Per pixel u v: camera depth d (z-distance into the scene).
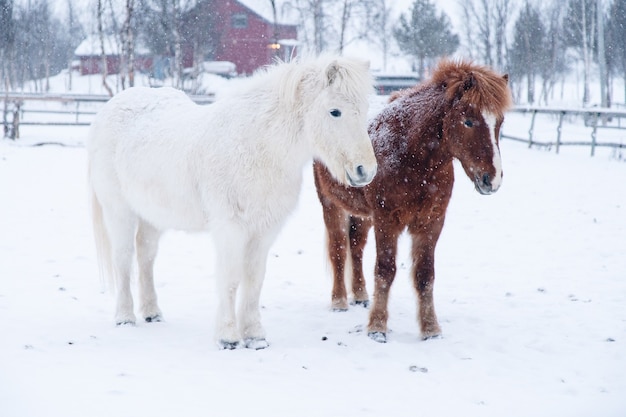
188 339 4.67
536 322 5.30
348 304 5.84
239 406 3.39
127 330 4.84
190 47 31.44
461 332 5.03
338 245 5.80
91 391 3.49
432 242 4.90
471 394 3.75
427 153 4.69
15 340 4.40
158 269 6.87
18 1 38.97
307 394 3.64
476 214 9.82
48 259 6.93
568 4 43.28
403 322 5.41
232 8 34.78
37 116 23.06
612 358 4.44
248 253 4.52
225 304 4.45
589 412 3.48
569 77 59.66
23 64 36.81
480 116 4.45
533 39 42.19
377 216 4.91
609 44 40.25
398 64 46.94
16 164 13.27
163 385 3.66
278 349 4.50
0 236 7.78
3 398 3.32
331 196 5.53
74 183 11.51
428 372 4.14
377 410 3.44
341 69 4.07
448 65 4.89
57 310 5.30
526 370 4.22
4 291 5.73
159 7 29.73
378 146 4.91
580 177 12.70
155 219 4.87
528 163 14.79
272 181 4.32
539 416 3.42
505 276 6.78
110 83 34.44
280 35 35.66
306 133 4.27
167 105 5.12
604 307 5.67
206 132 4.46
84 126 21.16
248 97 4.44
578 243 8.03
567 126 23.22
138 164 4.80
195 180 4.48
